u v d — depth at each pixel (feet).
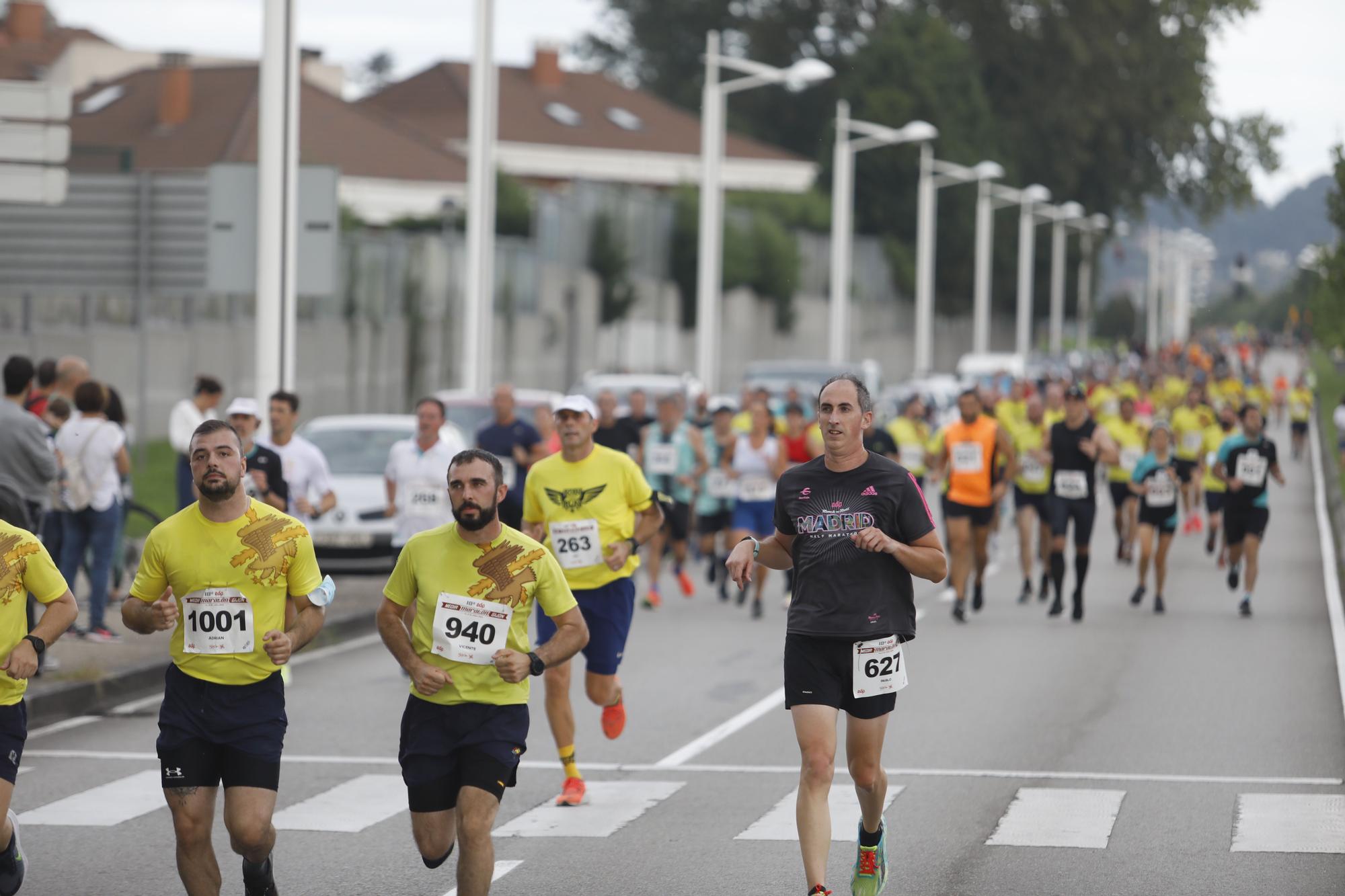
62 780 105.09
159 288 191.62
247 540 70.28
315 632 71.51
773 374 331.36
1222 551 229.45
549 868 84.38
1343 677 145.28
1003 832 91.09
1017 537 287.48
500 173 517.55
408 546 71.97
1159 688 139.74
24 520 112.98
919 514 75.41
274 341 170.60
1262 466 187.62
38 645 69.92
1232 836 90.02
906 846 88.22
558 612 72.38
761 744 117.08
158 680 141.18
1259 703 132.26
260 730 69.92
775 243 638.94
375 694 136.77
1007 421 267.39
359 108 638.12
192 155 570.05
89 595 165.89
